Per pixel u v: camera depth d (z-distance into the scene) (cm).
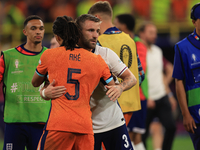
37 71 1003
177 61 1254
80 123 949
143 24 2286
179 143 2856
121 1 4125
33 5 4141
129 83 1035
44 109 1350
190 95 1241
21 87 1341
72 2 4184
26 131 1338
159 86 2184
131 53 1278
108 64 1070
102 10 1287
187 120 1239
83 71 966
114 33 1276
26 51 1361
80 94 962
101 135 1091
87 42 1022
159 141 2402
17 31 4066
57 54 974
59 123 945
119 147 1093
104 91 1073
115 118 1091
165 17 4072
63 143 959
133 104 1282
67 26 971
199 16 1202
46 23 4066
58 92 952
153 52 2267
